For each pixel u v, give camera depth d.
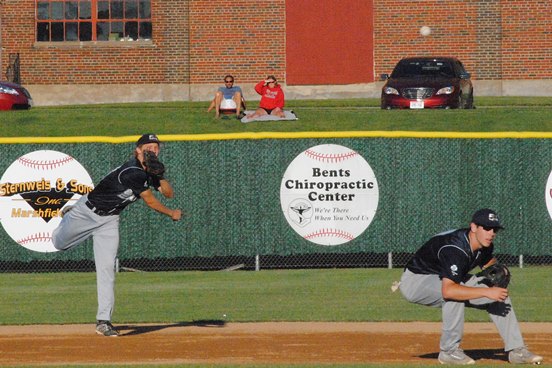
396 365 22.33
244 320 28.53
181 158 38.34
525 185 38.34
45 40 84.31
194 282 35.84
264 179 38.25
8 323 28.17
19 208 37.66
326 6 83.69
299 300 31.81
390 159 38.19
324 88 84.12
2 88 63.72
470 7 83.06
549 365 22.27
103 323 26.30
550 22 82.69
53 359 23.52
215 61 84.12
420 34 83.50
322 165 38.19
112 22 84.44
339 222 38.19
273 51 84.00
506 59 83.12
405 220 38.25
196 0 83.88
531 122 55.84
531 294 32.59
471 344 25.30
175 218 26.36
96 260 26.27
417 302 22.69
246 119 56.94
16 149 37.53
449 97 61.00
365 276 36.72
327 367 22.00
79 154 37.59
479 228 21.50
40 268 38.38
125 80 84.00
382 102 62.41
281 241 38.25
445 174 38.31
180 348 24.78
